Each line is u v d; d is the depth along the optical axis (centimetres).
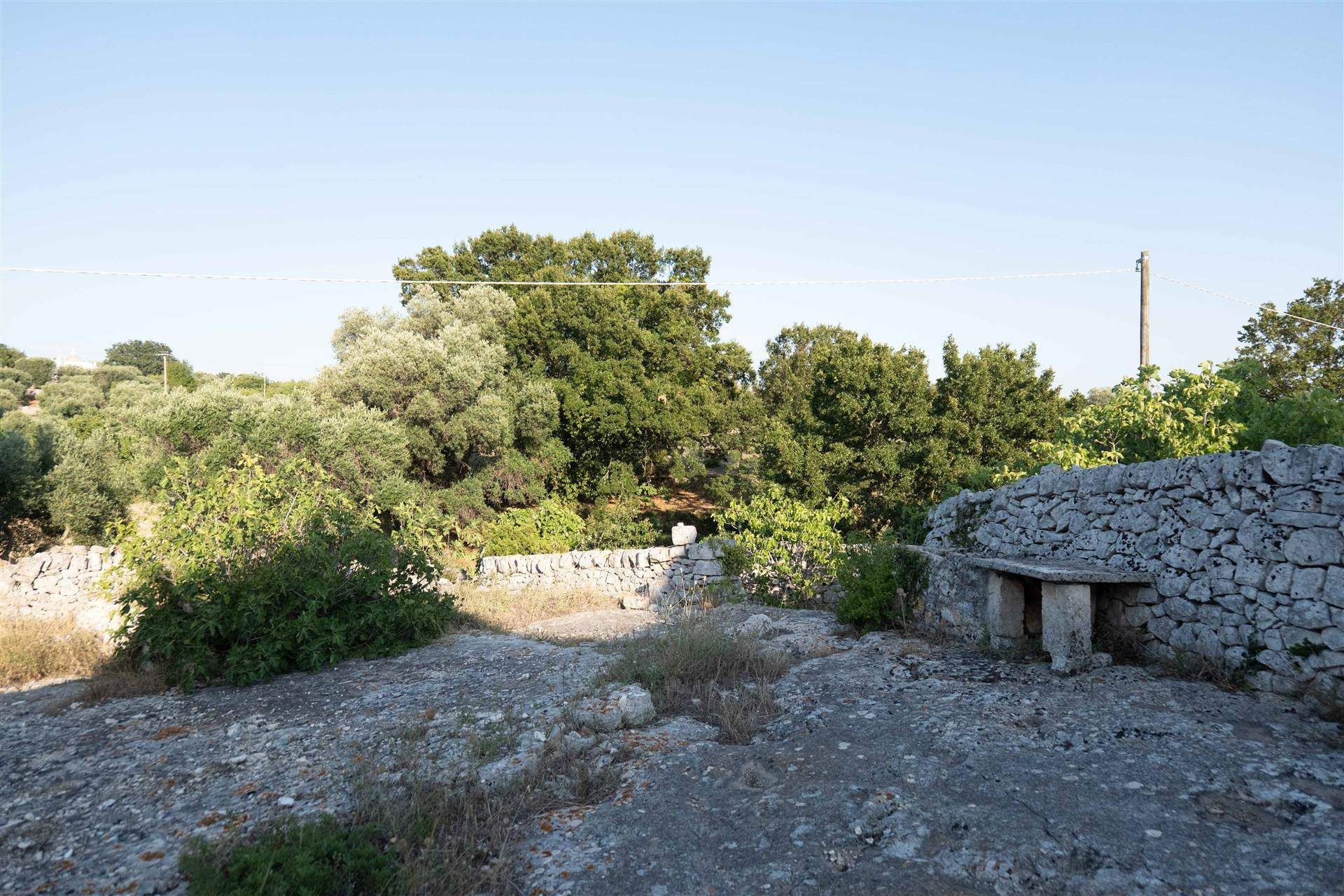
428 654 870
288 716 643
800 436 1995
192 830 432
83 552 1142
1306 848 338
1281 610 513
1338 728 452
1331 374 1741
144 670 778
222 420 1855
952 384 1988
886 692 614
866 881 349
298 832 405
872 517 1864
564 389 2503
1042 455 1186
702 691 667
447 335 2378
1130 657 630
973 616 744
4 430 1938
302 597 836
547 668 766
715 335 3322
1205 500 581
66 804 474
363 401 2186
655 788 467
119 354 6481
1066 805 395
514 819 438
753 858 380
